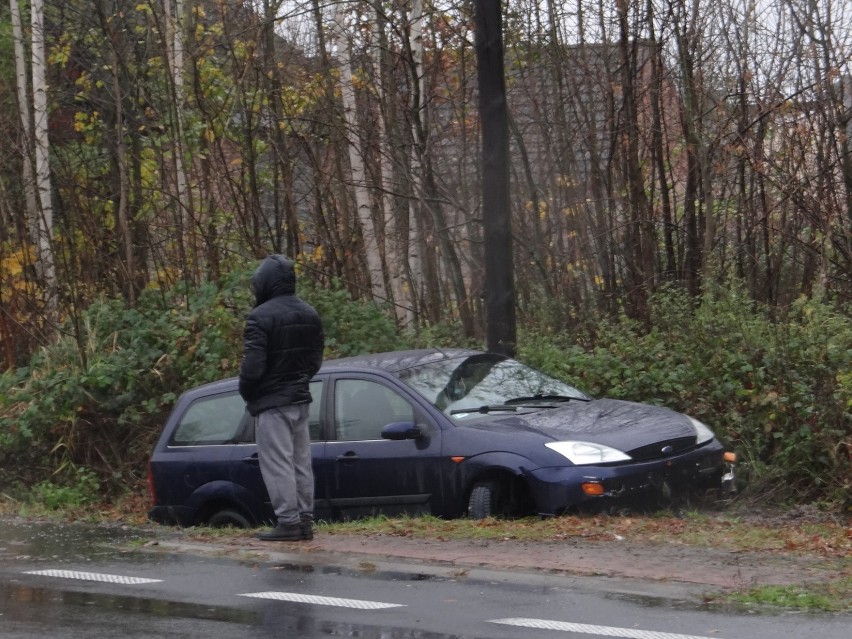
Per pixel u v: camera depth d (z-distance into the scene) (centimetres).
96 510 1353
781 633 569
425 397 1029
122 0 2378
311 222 2128
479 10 1281
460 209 1847
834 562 750
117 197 2200
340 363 1088
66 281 1814
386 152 1959
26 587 748
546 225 2042
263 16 2044
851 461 1091
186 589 727
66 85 2520
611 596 664
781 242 1781
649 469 962
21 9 2541
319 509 1045
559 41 2117
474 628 599
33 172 1956
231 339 1526
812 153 1761
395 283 1978
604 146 2039
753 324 1292
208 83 2180
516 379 1095
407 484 1008
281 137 2112
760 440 1184
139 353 1523
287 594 700
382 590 705
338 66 1992
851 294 1658
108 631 613
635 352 1342
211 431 1106
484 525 924
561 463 946
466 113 2177
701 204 1864
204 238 1839
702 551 800
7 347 1828
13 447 1494
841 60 1755
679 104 1878
